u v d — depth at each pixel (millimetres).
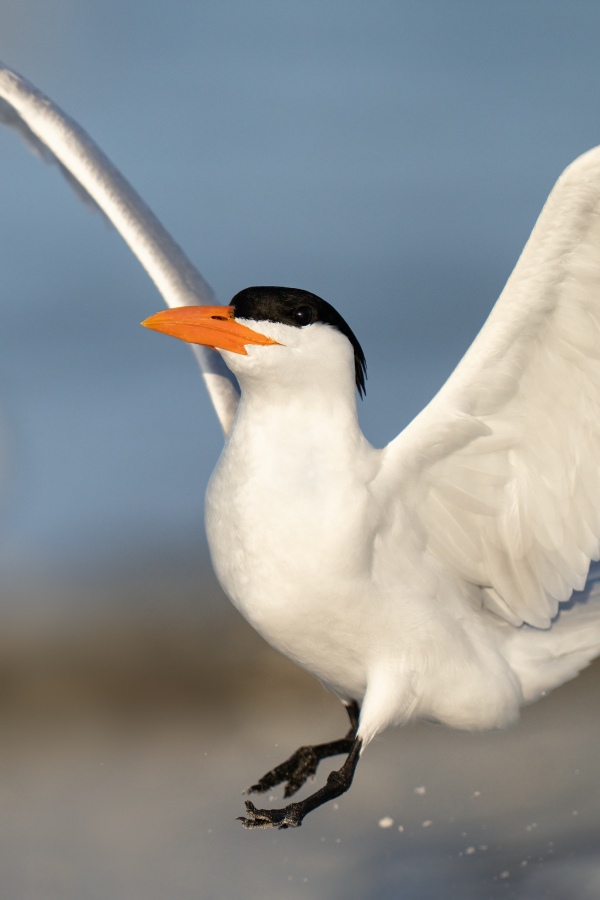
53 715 14055
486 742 13008
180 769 12789
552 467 9125
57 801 12141
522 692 9641
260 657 14906
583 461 9102
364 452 8781
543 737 13094
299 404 8680
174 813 11844
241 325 8586
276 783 9633
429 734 13148
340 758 12742
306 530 8578
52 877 10742
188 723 13953
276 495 8594
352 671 9258
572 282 8266
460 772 12414
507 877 10578
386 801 11922
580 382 8766
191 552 17734
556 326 8484
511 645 9680
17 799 12172
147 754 13211
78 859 11023
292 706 14250
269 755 13086
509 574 9461
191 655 14961
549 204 7965
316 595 8703
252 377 8617
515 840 11164
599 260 8156
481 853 11008
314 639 8992
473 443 8914
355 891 10516
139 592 16453
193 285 10984
